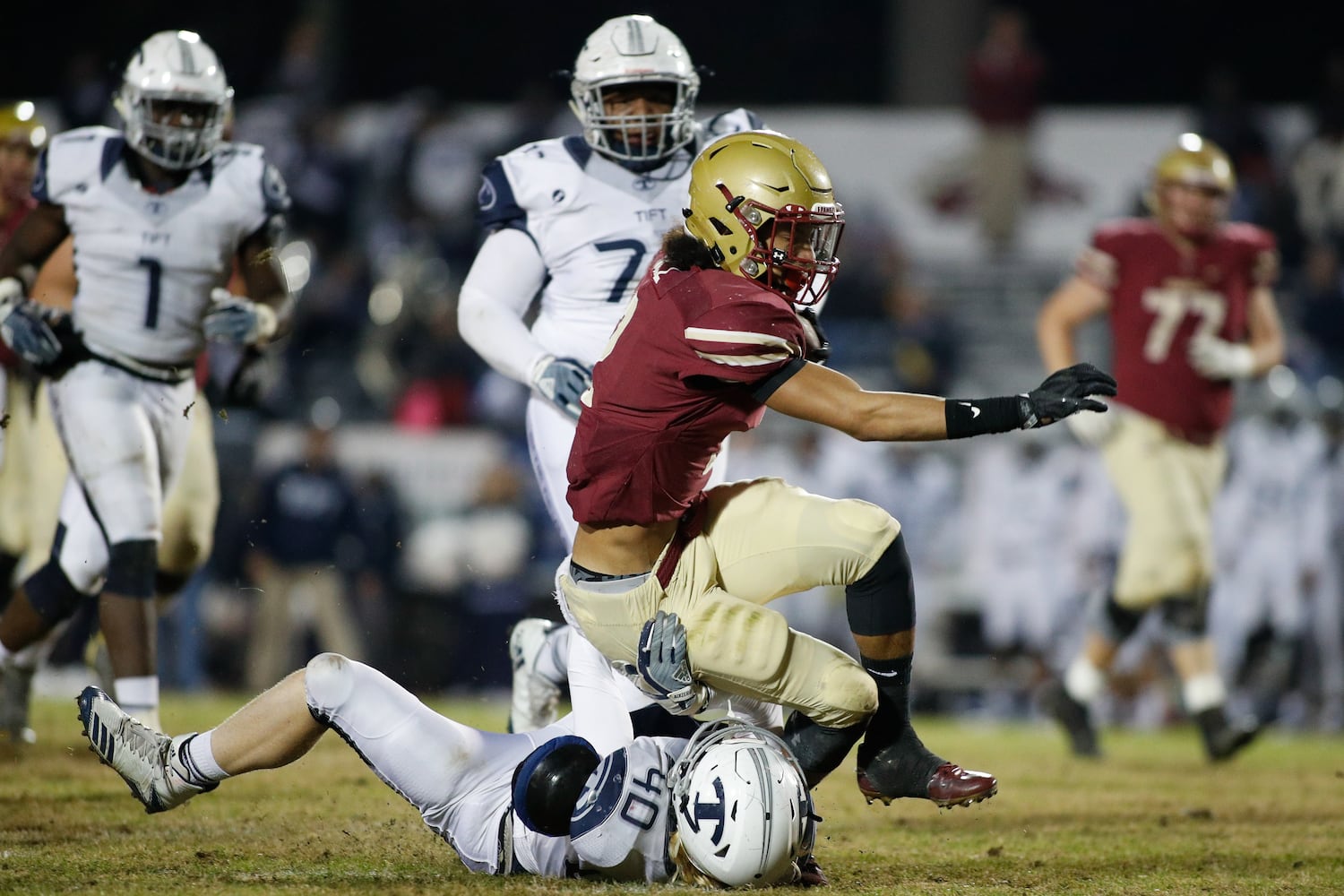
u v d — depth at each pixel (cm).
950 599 3638
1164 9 5950
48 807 1536
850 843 1493
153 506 1747
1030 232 4678
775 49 6044
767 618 1196
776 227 1228
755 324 1160
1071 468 3584
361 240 4459
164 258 1770
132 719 1271
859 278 4516
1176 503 2470
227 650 3634
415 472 3819
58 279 1795
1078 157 4659
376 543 3566
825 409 1168
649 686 1209
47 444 2116
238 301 1764
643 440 1187
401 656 3594
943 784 1233
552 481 1570
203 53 1752
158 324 1778
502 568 3575
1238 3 5925
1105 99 5997
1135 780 2098
